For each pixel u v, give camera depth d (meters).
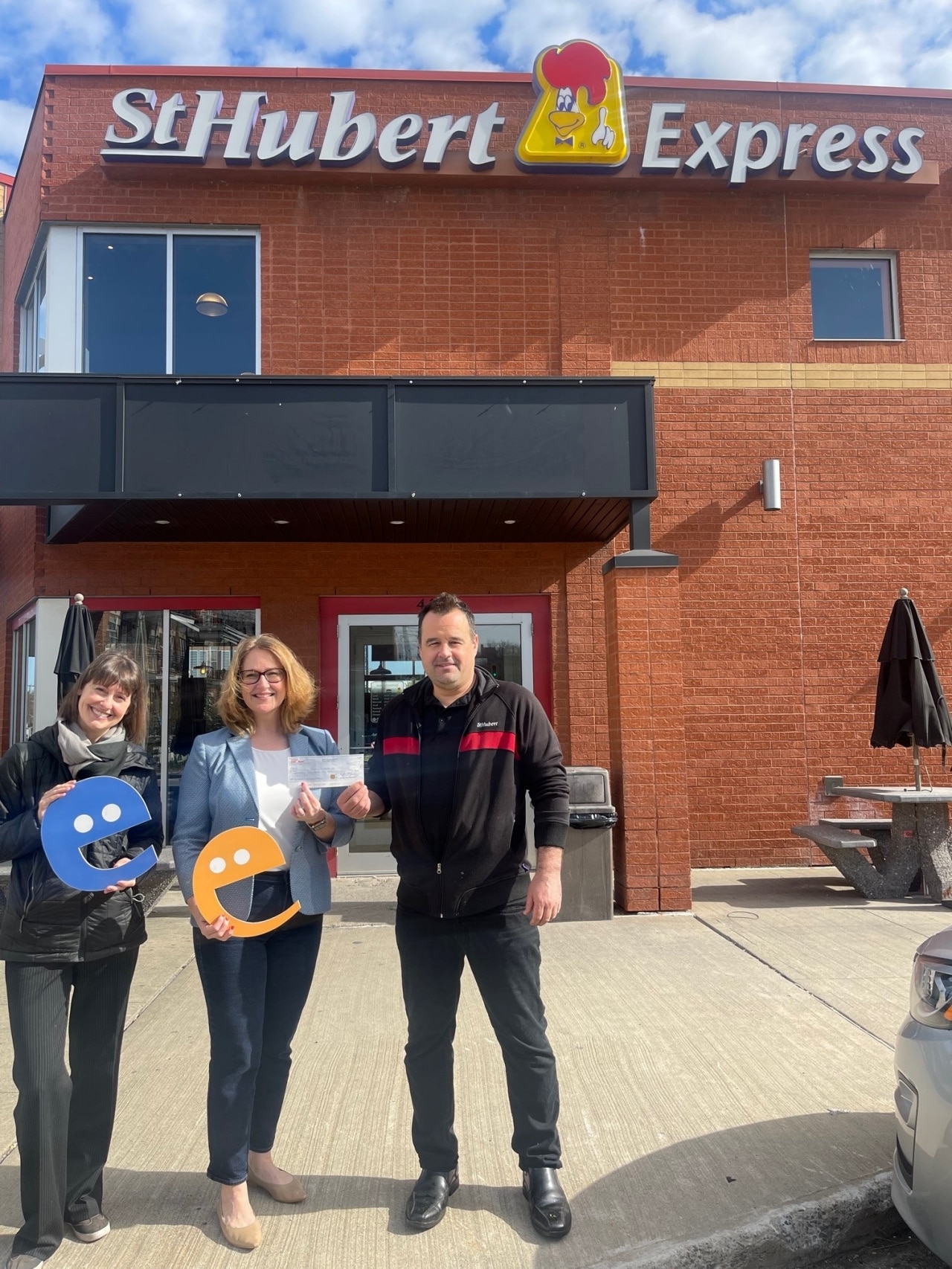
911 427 9.66
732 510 9.48
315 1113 3.90
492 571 9.28
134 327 9.14
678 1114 3.84
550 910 3.03
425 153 9.11
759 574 9.45
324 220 9.29
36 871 2.96
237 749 3.22
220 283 9.27
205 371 9.15
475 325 9.30
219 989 3.02
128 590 9.02
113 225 9.14
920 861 7.98
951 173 9.94
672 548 9.44
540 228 9.45
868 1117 3.80
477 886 3.11
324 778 3.12
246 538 8.91
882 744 8.07
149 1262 2.89
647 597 7.57
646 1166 3.43
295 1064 4.43
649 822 7.44
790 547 9.50
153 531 8.55
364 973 5.91
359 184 9.31
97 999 3.07
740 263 9.66
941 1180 2.63
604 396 7.51
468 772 3.14
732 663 9.39
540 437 7.46
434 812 3.18
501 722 3.21
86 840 2.90
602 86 9.21
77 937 2.96
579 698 9.18
